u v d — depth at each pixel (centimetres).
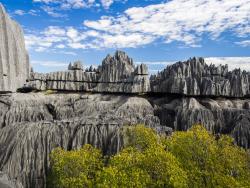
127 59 16975
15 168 8500
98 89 16050
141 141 7681
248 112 12100
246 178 5981
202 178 5812
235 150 6488
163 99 14725
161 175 5562
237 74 14312
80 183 5950
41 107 13800
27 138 9038
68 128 9625
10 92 16062
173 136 7319
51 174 7738
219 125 12156
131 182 5316
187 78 14088
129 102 14050
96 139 9206
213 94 13775
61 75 16688
